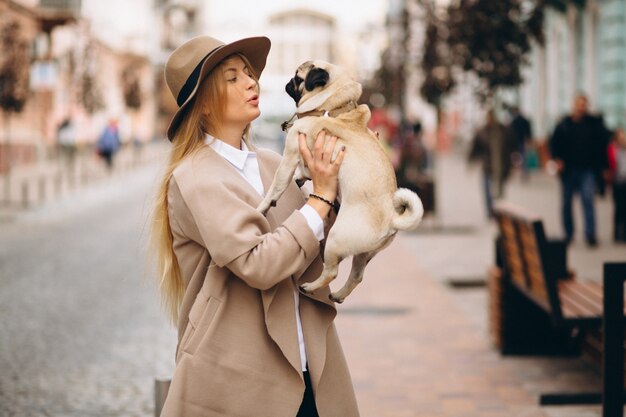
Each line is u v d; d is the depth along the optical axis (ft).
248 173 9.21
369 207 8.32
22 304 27.63
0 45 72.95
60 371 19.98
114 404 17.48
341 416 9.02
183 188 8.68
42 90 107.14
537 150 91.56
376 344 22.30
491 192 52.80
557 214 52.95
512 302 20.90
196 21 285.02
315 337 8.84
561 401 17.06
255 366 8.50
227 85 9.09
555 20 87.20
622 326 12.82
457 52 38.27
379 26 126.52
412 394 17.79
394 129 78.54
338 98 8.76
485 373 19.42
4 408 17.12
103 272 34.09
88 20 106.22
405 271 34.24
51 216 55.42
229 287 8.66
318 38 281.74
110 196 70.59
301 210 8.53
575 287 19.99
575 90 80.02
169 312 9.92
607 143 39.50
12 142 94.94
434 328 24.21
